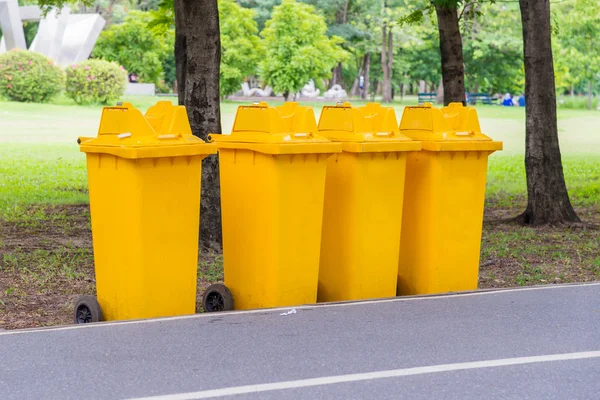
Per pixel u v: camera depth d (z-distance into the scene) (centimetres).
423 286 789
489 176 2261
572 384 519
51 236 1181
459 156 773
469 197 784
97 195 661
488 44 5725
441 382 518
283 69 4481
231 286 730
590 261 1053
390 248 752
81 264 975
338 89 5991
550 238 1245
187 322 654
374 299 743
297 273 704
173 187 651
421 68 6650
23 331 634
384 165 736
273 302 698
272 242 689
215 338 610
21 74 3878
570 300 767
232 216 718
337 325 653
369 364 553
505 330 650
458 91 1443
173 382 512
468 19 1838
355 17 6406
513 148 3069
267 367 543
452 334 634
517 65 5856
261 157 688
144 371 534
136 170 630
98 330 630
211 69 1002
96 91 3966
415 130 778
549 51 1366
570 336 636
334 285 757
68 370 536
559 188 1380
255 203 698
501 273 989
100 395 488
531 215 1388
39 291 834
